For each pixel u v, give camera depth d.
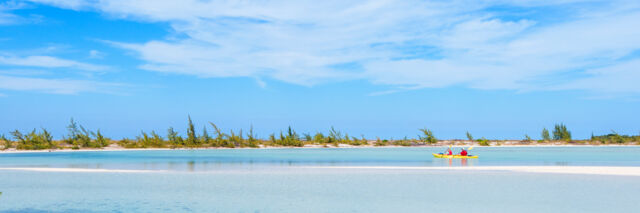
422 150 70.88
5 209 18.36
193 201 19.80
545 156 50.03
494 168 33.00
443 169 32.62
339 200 19.84
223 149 75.31
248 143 83.19
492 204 18.77
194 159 45.38
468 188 22.88
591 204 18.55
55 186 24.17
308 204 19.03
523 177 27.11
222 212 17.64
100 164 38.47
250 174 29.80
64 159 45.56
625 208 17.78
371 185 24.17
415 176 28.16
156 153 60.00
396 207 18.36
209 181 26.12
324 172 30.89
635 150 67.94
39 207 18.70
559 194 20.84
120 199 20.27
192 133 78.94
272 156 51.22
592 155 51.84
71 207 18.66
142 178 27.64
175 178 27.61
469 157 47.03
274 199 20.11
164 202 19.58
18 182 25.81
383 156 51.22
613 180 25.31
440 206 18.47
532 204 18.67
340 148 81.31
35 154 56.69
